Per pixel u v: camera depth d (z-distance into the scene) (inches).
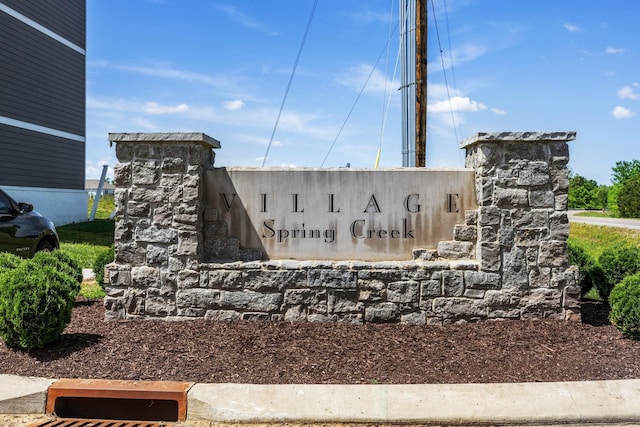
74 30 950.4
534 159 237.5
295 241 250.8
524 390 158.2
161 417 159.5
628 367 178.1
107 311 242.1
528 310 236.4
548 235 236.8
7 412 161.0
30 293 192.2
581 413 148.9
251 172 251.8
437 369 178.5
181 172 242.5
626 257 280.4
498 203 236.8
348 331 221.6
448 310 235.9
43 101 856.9
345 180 250.8
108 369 178.2
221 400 155.9
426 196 249.4
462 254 246.5
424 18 367.6
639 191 1460.4
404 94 398.0
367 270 237.0
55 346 199.3
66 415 162.1
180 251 240.5
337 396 156.4
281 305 238.4
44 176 863.1
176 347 197.9
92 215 980.6
